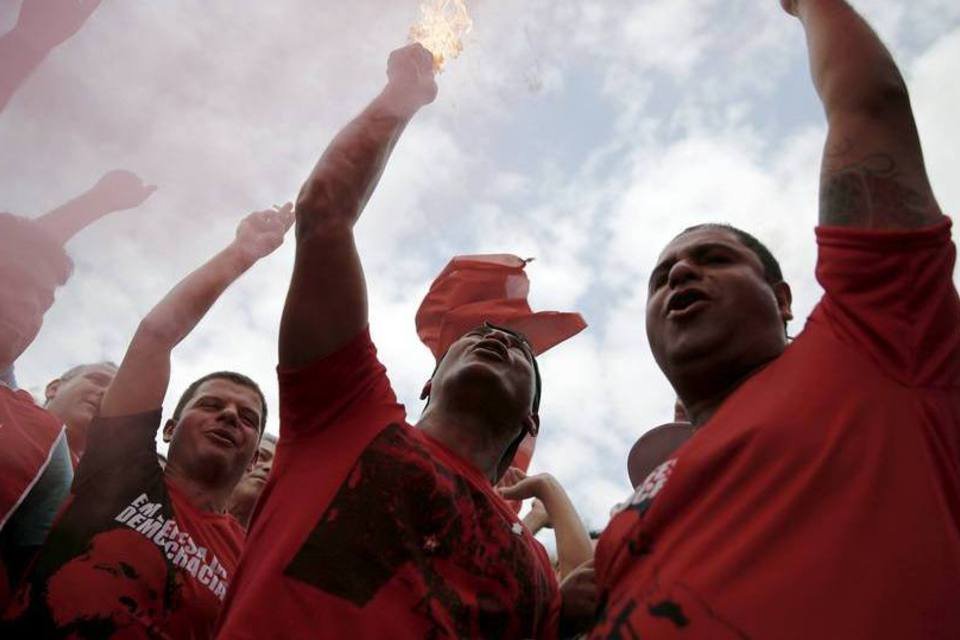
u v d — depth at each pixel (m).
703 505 1.60
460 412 2.55
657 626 1.46
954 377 1.65
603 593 1.76
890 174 1.84
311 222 2.25
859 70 1.99
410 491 2.07
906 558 1.37
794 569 1.39
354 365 2.25
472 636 1.92
